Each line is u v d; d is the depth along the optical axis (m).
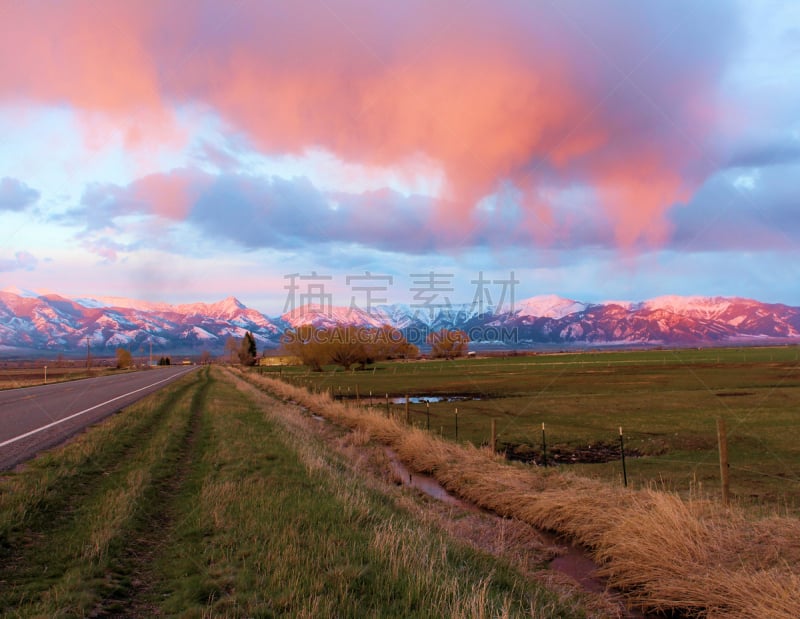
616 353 159.00
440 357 132.62
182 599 4.95
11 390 37.53
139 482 9.23
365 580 5.42
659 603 6.52
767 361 87.94
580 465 15.72
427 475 14.38
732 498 10.94
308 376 73.25
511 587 6.30
